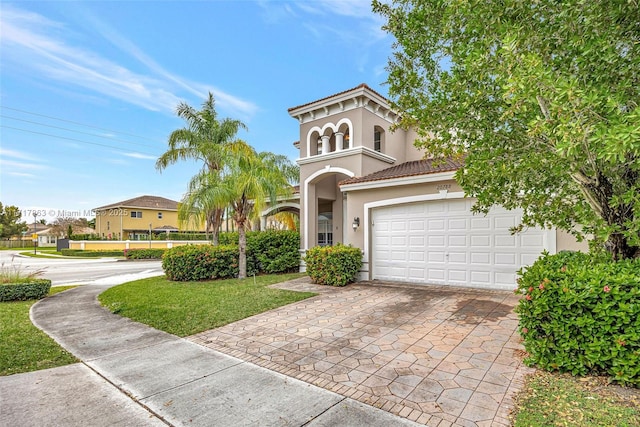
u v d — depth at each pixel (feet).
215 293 31.01
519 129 13.23
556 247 26.45
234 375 13.94
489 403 11.20
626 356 11.32
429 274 32.99
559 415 10.22
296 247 46.39
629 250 13.66
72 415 10.95
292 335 19.01
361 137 41.75
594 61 10.61
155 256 94.43
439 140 15.71
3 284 30.35
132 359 15.94
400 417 10.53
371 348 16.63
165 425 10.35
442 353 15.72
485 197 14.70
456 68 13.61
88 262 83.10
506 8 11.10
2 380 13.65
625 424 9.58
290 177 56.85
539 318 13.19
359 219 37.47
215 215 48.42
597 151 9.76
